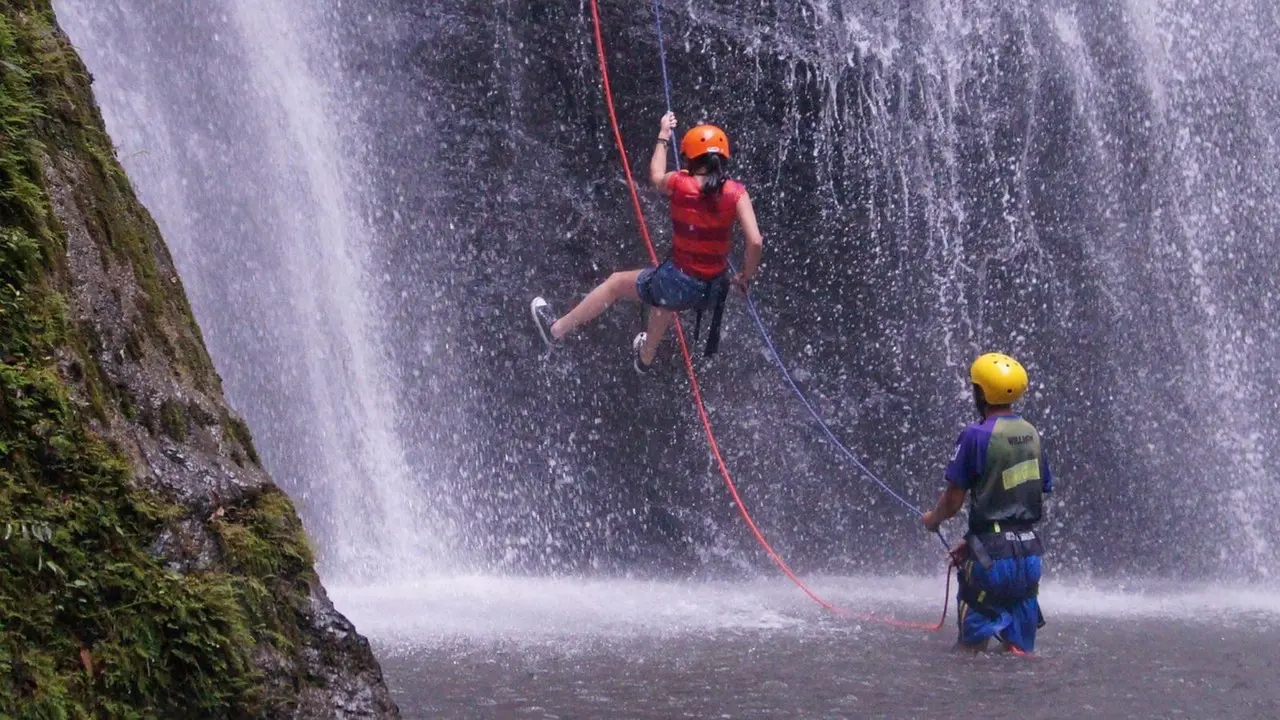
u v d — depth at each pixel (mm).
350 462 13234
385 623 7785
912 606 9891
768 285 15141
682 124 14820
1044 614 8922
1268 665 6133
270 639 2971
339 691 3088
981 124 15594
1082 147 15734
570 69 14641
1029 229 15617
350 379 13469
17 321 2811
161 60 12461
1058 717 4809
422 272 14234
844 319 15367
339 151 13867
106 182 3428
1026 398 15484
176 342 3359
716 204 6492
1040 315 15586
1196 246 15844
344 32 14008
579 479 14562
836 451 15227
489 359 14445
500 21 14539
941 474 15344
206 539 2963
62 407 2764
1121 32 15836
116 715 2586
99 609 2646
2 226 2900
